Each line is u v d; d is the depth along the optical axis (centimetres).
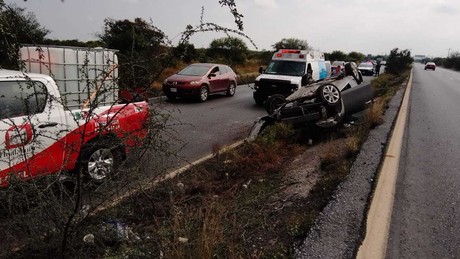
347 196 439
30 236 297
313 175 546
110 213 338
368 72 3934
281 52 1495
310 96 832
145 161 390
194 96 1431
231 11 267
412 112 1145
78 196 290
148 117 369
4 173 377
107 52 534
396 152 646
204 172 558
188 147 729
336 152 648
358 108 956
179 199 452
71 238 300
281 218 398
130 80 315
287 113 842
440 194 478
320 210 407
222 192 502
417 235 368
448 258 330
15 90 403
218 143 770
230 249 313
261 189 506
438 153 674
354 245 333
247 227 378
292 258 311
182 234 347
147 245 333
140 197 430
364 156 607
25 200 297
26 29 306
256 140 724
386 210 412
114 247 330
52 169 416
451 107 1359
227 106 1365
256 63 3972
